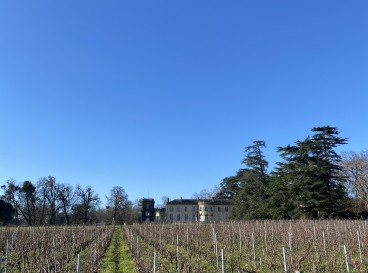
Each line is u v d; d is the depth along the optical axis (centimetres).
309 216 4600
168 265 1477
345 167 5484
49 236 2617
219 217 9075
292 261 1291
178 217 9312
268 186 5478
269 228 2491
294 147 4959
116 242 2741
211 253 1727
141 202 9638
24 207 8206
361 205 5147
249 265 1431
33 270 1445
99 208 9244
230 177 7294
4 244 2252
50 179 8262
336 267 1273
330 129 4797
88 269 1372
